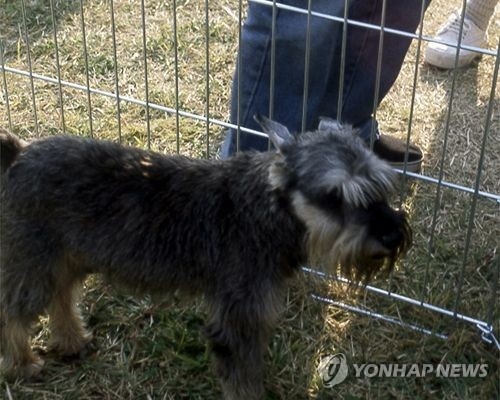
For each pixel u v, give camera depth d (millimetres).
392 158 1262
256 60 1101
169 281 932
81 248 924
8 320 954
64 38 1521
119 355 1021
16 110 1379
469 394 984
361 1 1068
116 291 1046
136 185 913
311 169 836
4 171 916
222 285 904
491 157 1323
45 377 1000
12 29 1548
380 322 1065
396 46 1130
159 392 983
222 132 1336
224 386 942
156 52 1502
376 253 833
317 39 1067
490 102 944
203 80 1447
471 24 1477
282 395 984
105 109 1379
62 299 977
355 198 823
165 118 1363
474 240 1171
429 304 1075
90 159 917
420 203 1230
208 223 903
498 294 1087
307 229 859
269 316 907
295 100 1119
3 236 923
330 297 1093
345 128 898
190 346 1030
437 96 1435
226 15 1587
